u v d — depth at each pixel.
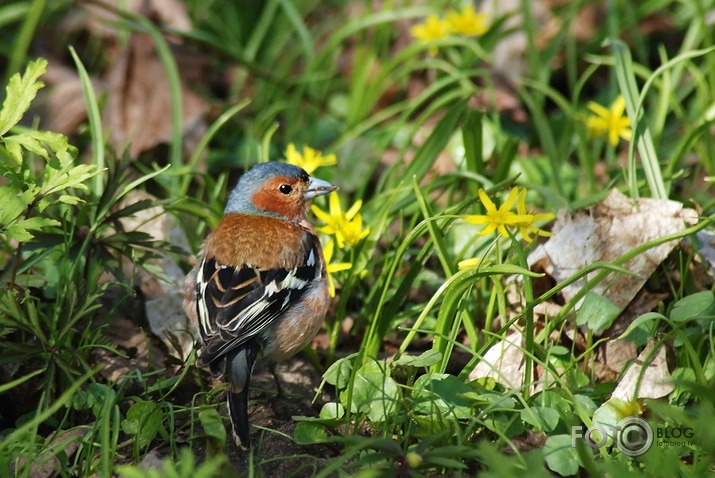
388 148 13.95
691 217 9.05
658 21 15.74
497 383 8.33
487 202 8.56
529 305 8.15
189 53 15.30
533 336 8.66
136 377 8.65
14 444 7.58
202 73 15.32
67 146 8.34
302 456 7.70
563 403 7.96
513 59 15.27
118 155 13.55
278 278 8.80
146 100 14.35
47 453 7.73
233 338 8.32
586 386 8.33
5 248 9.60
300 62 16.66
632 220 9.52
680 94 13.85
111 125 14.13
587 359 8.62
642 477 6.42
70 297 8.45
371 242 10.13
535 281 9.44
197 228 11.21
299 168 10.20
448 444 7.72
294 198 10.07
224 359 8.37
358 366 8.57
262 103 15.02
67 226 9.44
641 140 10.30
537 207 12.01
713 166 11.72
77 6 16.52
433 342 9.03
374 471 6.61
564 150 12.87
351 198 12.65
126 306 10.11
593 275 9.25
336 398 8.55
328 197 12.06
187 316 9.39
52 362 8.30
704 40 13.52
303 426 7.93
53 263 10.05
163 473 7.46
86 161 13.59
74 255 9.27
